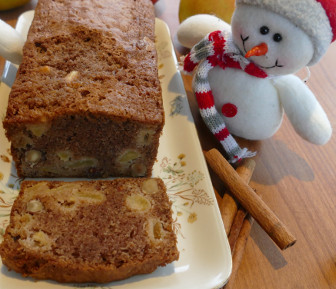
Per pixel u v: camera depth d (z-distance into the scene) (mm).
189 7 392
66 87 279
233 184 292
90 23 323
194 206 287
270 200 309
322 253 283
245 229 284
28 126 268
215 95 312
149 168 305
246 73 297
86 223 252
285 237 263
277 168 330
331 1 241
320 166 335
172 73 370
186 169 310
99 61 300
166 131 335
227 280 252
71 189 268
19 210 253
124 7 356
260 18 259
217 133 315
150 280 248
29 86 277
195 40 345
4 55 327
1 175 291
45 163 293
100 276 238
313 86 390
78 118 269
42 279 241
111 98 277
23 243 238
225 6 374
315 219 301
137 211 262
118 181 276
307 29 247
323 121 291
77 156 293
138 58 312
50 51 299
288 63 269
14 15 417
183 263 260
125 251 243
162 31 405
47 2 338
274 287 264
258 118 306
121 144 288
